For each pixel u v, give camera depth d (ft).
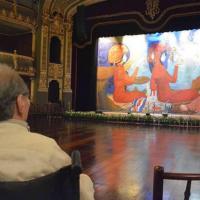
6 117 4.72
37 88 70.08
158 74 72.90
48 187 4.32
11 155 4.34
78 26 72.54
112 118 63.93
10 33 73.05
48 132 43.68
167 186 19.66
